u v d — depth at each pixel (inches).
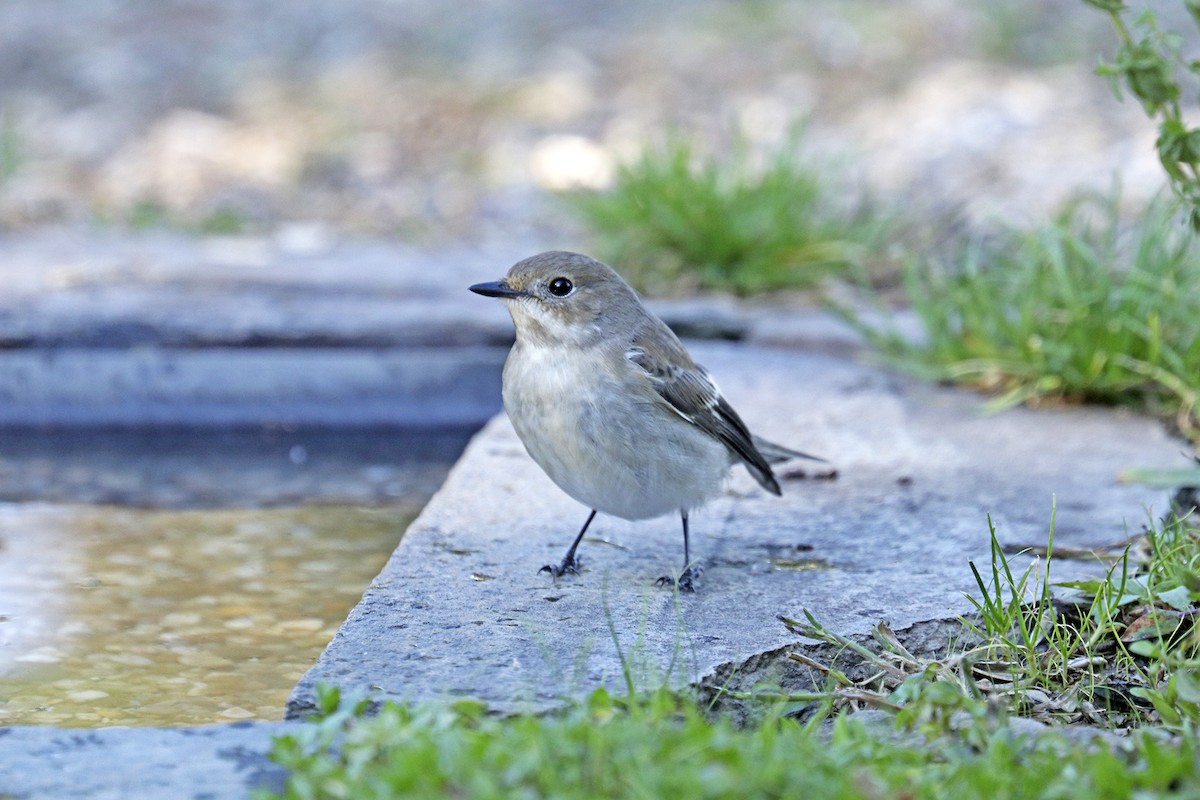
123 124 943.0
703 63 1012.5
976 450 442.6
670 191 653.9
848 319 553.9
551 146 884.6
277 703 308.5
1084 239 548.7
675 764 213.6
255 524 436.8
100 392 540.7
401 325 553.9
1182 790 220.4
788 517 383.6
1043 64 961.5
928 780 218.8
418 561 344.8
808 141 845.2
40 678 322.7
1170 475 406.9
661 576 337.4
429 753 213.6
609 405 329.7
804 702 280.5
